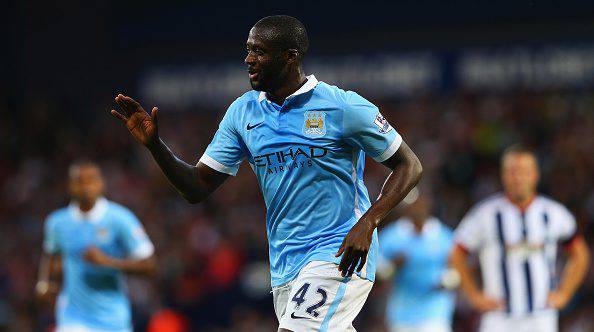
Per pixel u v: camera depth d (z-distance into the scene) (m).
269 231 15.88
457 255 27.47
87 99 73.69
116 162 64.75
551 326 26.67
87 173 27.36
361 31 67.94
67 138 68.81
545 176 52.50
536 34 63.94
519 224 26.67
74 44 74.12
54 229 27.52
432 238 34.66
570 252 26.91
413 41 66.75
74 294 27.12
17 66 75.06
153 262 27.59
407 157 15.20
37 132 69.56
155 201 58.28
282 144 15.22
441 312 35.06
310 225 15.34
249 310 45.25
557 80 63.44
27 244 56.53
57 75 74.44
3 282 50.16
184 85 71.62
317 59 68.94
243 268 47.59
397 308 35.31
